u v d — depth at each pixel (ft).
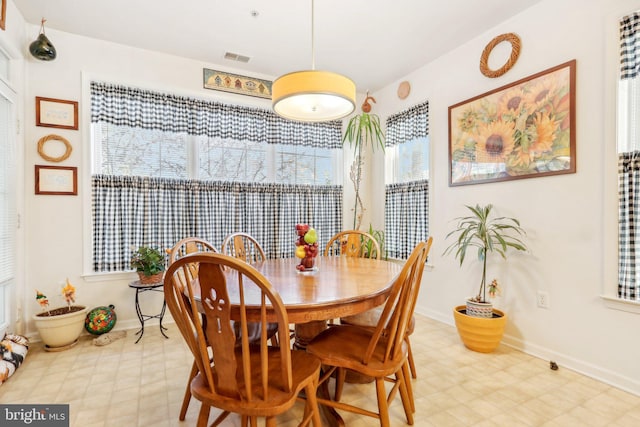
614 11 6.25
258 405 3.46
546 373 6.71
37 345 8.00
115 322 8.76
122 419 5.20
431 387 6.17
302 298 4.27
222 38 9.04
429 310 10.55
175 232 9.97
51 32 8.52
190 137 10.42
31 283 8.29
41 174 8.36
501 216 8.32
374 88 12.83
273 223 11.60
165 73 9.93
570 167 6.89
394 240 12.18
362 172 13.51
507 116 8.14
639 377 5.90
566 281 6.99
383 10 7.75
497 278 8.41
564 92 6.99
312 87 5.48
